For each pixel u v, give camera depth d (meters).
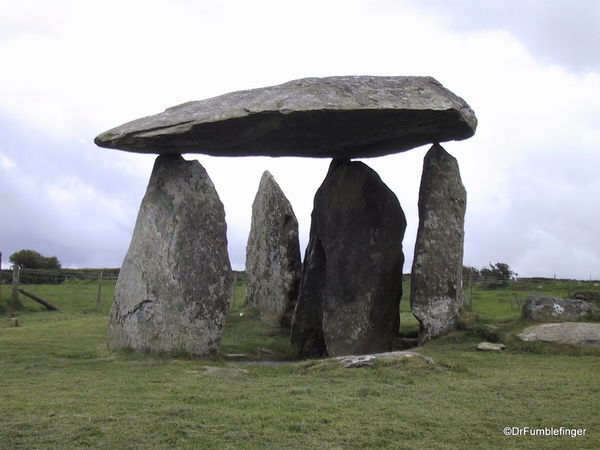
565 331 14.48
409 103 14.62
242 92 15.45
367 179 17.84
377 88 15.11
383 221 17.70
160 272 14.38
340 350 17.16
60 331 17.88
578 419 8.71
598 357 13.30
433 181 16.30
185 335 14.12
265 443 7.77
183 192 14.85
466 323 15.91
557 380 10.93
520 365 12.67
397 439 7.96
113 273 36.53
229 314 21.91
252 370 12.26
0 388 10.38
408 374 11.37
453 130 15.70
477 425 8.45
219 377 11.51
